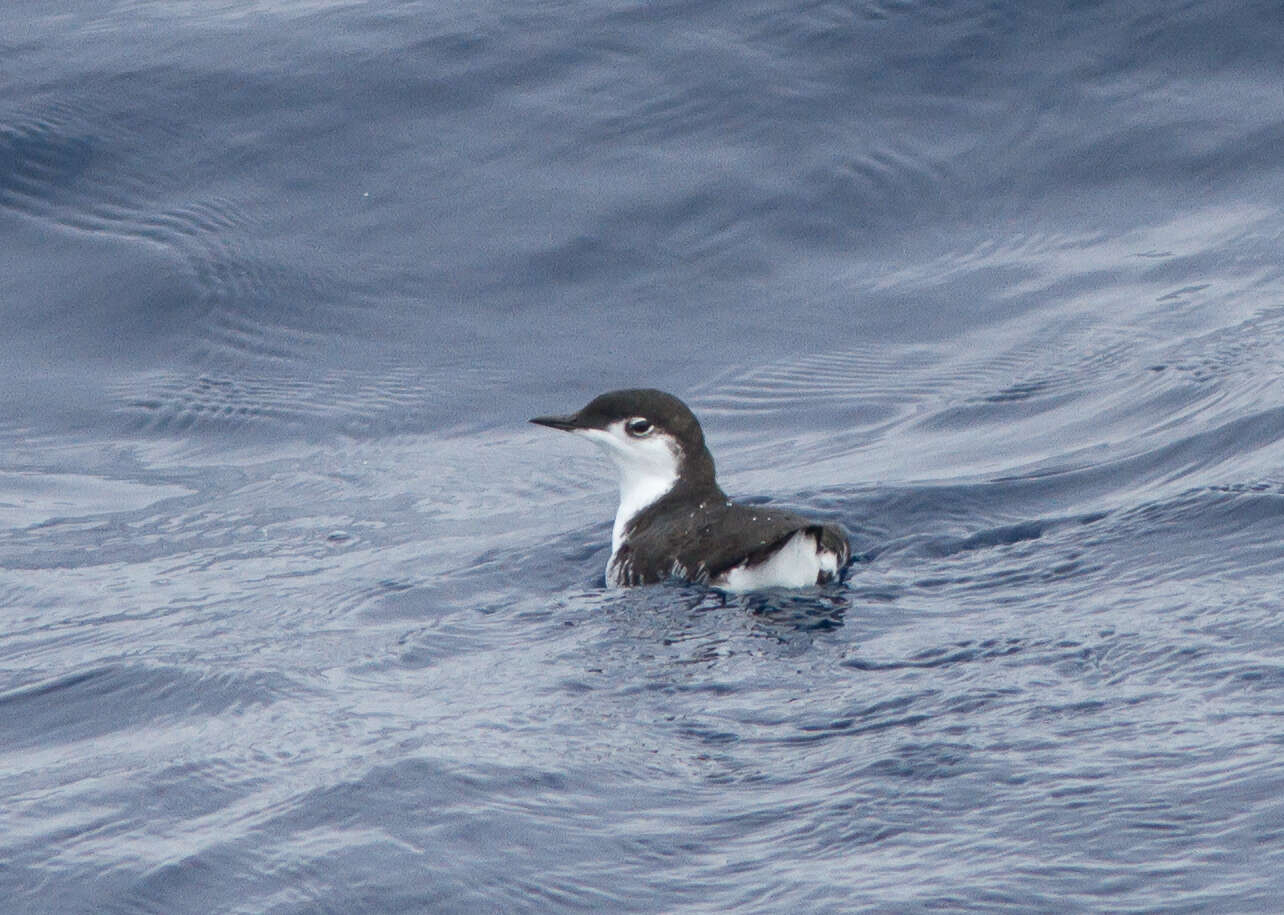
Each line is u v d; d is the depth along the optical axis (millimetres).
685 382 18641
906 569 13641
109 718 11914
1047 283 19688
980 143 21281
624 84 22000
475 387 18750
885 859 8859
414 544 15617
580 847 9258
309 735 11047
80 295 19875
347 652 12789
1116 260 20000
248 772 10508
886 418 17797
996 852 8805
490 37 22766
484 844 9344
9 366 19125
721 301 19766
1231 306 18891
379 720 11234
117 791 10336
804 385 18453
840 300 19703
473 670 12133
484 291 19891
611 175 20953
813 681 11234
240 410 18516
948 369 18594
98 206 20828
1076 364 18266
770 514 13594
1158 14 22406
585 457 17672
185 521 16422
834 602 12883
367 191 20891
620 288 19906
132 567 15406
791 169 20922
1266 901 8188
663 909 8680
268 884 9164
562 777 10000
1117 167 21062
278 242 20359
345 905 8945
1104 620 11828
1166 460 15539
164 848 9602
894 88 21812
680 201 20641
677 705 11016
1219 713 10102
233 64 22500
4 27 23766
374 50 22641
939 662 11359
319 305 19703
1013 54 22109
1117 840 8789
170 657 12875
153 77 22328
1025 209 20703
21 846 9719
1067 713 10297
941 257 20172
